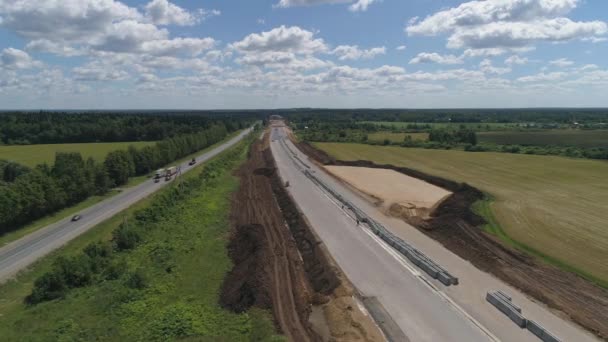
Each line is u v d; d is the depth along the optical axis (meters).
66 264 32.69
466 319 26.12
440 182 68.06
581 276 31.69
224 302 28.41
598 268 33.19
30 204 50.88
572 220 46.34
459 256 36.78
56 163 61.66
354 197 60.34
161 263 35.75
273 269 34.72
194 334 24.58
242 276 31.98
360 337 24.27
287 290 31.14
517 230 42.78
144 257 37.59
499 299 27.50
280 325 26.00
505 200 55.78
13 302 31.34
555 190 62.31
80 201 63.25
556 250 37.16
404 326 25.30
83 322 26.47
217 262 36.09
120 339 24.33
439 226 44.69
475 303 28.11
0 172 71.44
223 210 53.53
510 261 34.66
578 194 59.56
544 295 28.59
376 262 35.06
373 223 45.38
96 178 67.88
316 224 46.09
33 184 52.50
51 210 56.03
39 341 24.27
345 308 27.31
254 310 27.28
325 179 75.69
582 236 40.91
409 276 32.31
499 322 25.73
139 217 47.59
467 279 31.81
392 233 43.03
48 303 29.64
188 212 51.59
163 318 26.11
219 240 41.88
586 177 72.62
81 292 31.22
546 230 42.84
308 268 35.50
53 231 48.16
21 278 35.84
